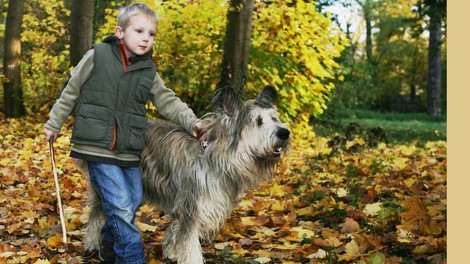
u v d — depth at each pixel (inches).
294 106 489.7
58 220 210.5
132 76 148.9
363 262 152.0
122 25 149.3
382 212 198.7
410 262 153.3
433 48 1317.7
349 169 298.4
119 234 145.0
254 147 147.9
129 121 148.6
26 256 167.2
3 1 820.6
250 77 474.0
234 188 155.3
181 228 154.1
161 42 461.1
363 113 1471.5
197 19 464.4
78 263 164.4
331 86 518.9
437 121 1349.7
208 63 464.4
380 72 1820.9
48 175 302.0
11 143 430.0
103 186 146.3
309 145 473.4
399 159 363.6
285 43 481.7
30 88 579.5
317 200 239.6
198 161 154.0
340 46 499.2
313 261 155.5
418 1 562.6
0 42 795.4
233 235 190.1
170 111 159.8
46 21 801.6
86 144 145.3
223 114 151.5
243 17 445.4
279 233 193.6
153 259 161.8
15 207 230.8
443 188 274.5
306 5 477.4
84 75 147.3
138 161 154.3
